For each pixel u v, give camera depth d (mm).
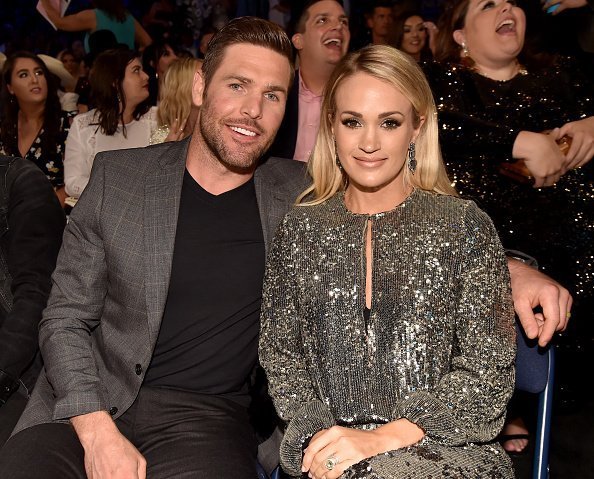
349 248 1888
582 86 2705
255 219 2094
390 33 4777
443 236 1836
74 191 4203
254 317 2072
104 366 2078
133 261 2023
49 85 4430
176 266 2043
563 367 2738
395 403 1821
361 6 4844
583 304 2602
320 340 1876
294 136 3502
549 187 2553
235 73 2014
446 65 2631
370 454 1698
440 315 1813
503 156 2422
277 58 2041
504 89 2623
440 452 1728
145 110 4227
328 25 3426
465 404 1743
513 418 2795
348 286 1865
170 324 2045
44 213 2266
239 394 2111
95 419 1916
